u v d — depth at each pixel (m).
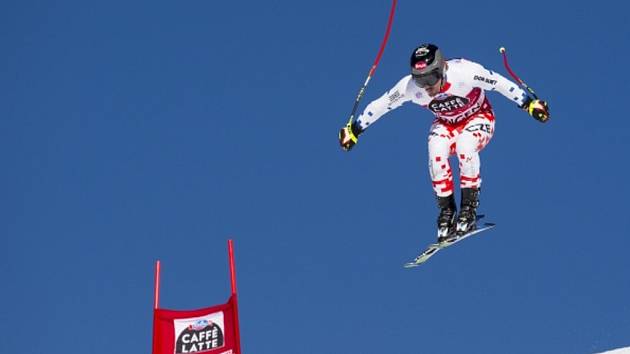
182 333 33.12
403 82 26.52
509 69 26.14
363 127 27.59
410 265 27.52
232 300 33.47
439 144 26.28
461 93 25.59
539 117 25.81
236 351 33.28
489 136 26.39
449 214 26.34
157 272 33.88
